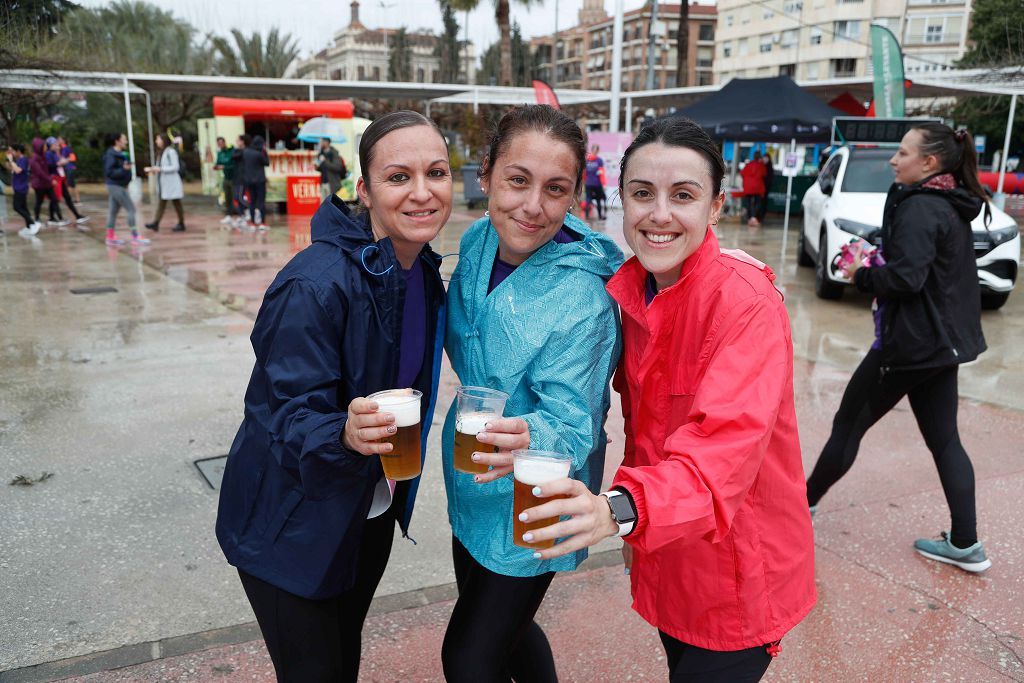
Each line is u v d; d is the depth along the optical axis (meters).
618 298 1.66
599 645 2.60
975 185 2.92
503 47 31.48
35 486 3.65
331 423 1.41
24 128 27.50
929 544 3.21
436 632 2.64
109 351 6.08
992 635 2.68
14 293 8.39
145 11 29.91
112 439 4.25
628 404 1.83
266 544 1.61
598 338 1.63
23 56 17.38
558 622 2.73
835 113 15.94
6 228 15.03
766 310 1.44
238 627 2.61
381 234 1.71
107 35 27.58
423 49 53.66
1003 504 3.69
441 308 1.84
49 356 5.91
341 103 19.61
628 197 1.54
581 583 2.98
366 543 1.82
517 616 1.68
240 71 31.31
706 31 94.00
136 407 4.77
